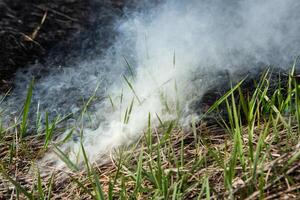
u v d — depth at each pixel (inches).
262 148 69.2
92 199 68.5
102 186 70.6
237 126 66.8
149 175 65.7
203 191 63.6
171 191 64.9
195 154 73.6
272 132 73.5
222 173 66.7
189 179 67.1
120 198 65.6
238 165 67.6
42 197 66.7
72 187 72.0
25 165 79.5
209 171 67.6
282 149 67.7
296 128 73.3
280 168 63.3
